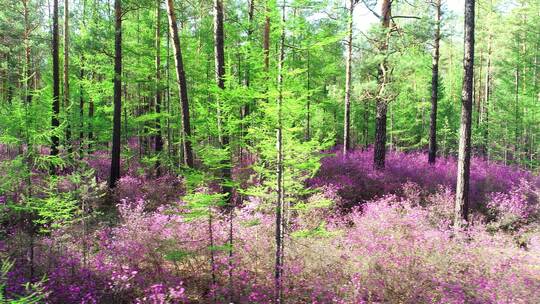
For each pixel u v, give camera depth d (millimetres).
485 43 30688
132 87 22953
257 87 5988
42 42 22453
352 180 12938
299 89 5539
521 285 5871
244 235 7742
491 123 29469
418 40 13227
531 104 25734
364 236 8000
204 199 6020
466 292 5953
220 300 5957
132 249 7070
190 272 7031
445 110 33406
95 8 17188
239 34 17828
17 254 6934
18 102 7219
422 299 5809
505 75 29594
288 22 5457
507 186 13906
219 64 10844
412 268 6359
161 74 17906
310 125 25828
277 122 5605
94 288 6102
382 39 12492
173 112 19406
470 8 9234
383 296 5977
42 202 6922
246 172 9352
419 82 29891
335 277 6344
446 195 11562
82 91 19469
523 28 26516
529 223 10914
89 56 17891
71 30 23375
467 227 9242
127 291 6207
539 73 28266
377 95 12945
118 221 10672
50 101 7898
